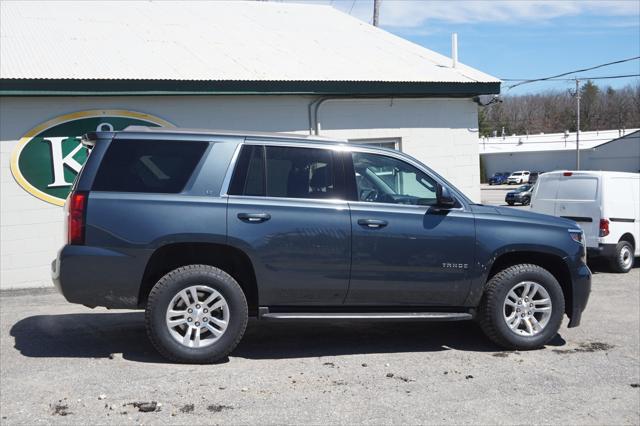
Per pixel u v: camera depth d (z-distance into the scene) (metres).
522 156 72.62
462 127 13.40
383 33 16.84
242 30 14.34
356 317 5.96
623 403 5.06
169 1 15.52
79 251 5.50
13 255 9.74
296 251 5.83
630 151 59.94
